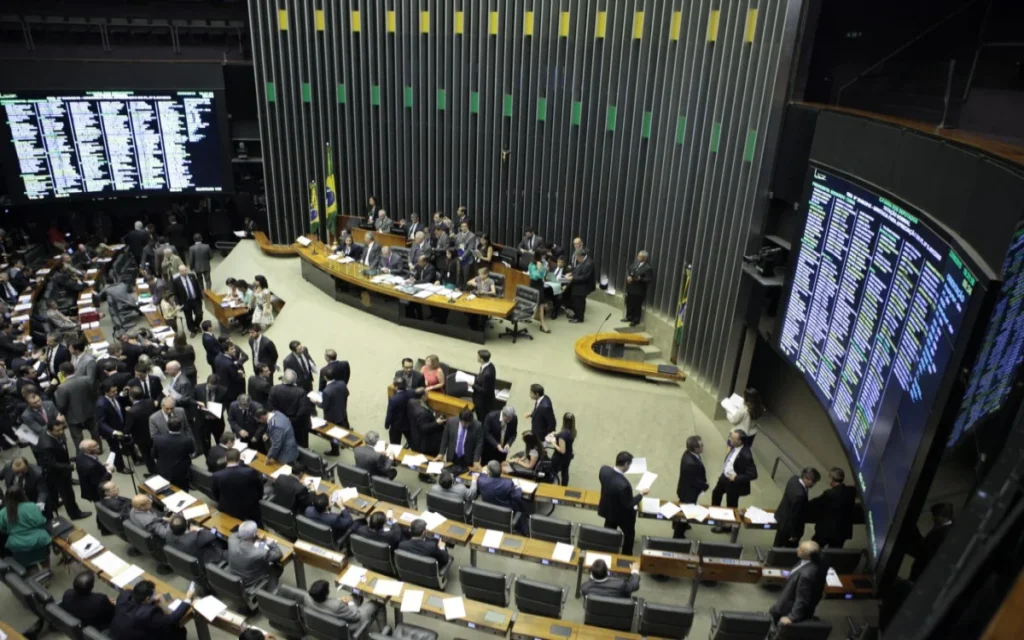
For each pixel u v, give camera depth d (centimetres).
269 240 1973
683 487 851
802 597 652
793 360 902
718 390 1184
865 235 721
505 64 1606
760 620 648
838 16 963
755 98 1113
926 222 599
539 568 862
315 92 1820
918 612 140
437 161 1781
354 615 666
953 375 511
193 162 1848
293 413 974
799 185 934
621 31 1424
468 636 755
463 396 1155
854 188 753
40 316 1459
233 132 1925
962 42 834
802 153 923
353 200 1906
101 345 1262
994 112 801
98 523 848
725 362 1145
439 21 1652
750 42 1138
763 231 1042
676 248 1391
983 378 474
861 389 708
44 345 1363
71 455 1076
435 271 1495
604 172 1531
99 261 1731
